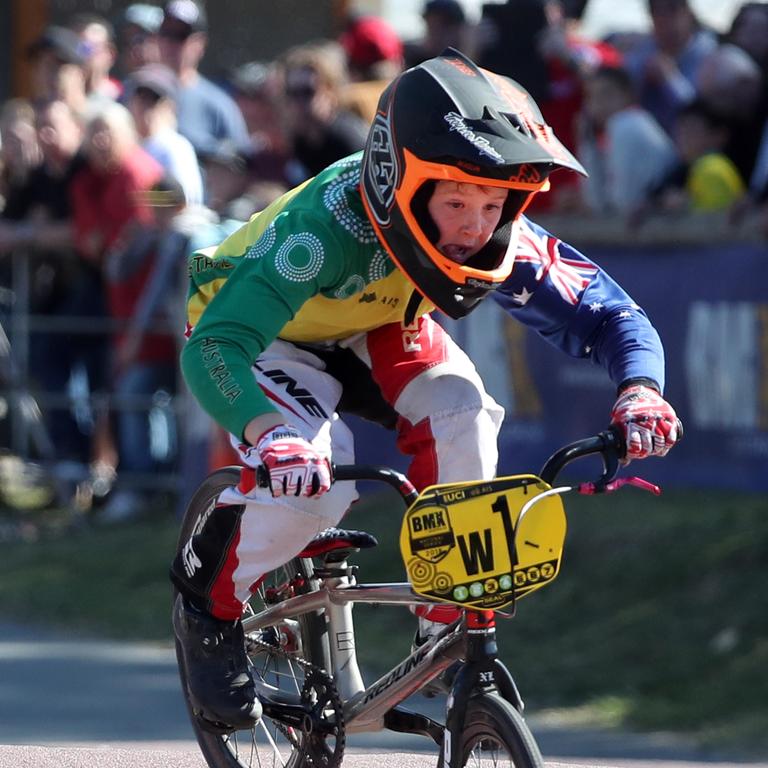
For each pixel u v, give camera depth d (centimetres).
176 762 1362
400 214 977
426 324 1120
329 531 1099
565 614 1969
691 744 1565
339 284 1041
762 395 2078
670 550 2028
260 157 2670
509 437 2341
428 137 951
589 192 2412
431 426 1077
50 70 2764
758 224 2088
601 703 1712
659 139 2311
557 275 1090
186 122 2811
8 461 2773
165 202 2553
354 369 1136
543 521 949
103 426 2661
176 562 1155
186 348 1005
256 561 1084
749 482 2100
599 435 990
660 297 2205
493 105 960
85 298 2695
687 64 2600
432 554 941
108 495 2683
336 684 1127
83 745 1538
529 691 1781
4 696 1762
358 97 2475
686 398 2180
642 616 1903
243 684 1122
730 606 1864
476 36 2589
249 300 1003
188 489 2488
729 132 2255
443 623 1104
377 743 1642
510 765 984
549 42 2545
